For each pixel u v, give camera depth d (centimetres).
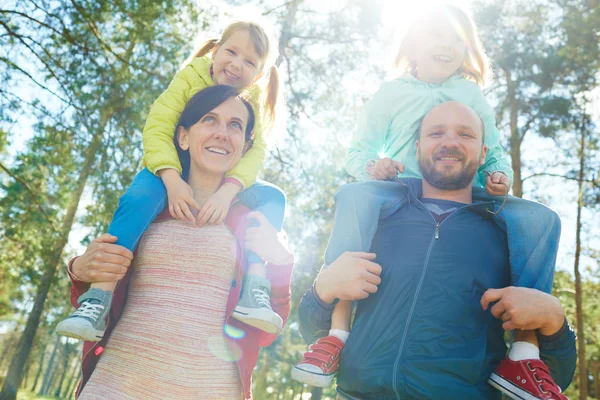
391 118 331
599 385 2477
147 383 225
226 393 234
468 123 260
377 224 260
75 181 1121
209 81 316
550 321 224
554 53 1484
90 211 1052
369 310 240
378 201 264
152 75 1018
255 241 256
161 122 278
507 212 252
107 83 979
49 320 1473
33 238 1164
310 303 256
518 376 220
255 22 345
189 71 310
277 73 343
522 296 225
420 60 332
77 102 969
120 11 983
